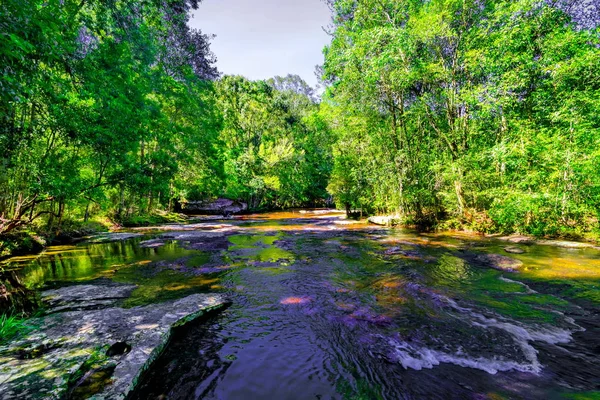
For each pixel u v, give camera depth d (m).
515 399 2.80
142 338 3.71
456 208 15.70
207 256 9.81
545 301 5.36
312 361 3.54
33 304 5.15
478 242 11.51
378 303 5.44
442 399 2.83
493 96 12.70
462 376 3.21
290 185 44.00
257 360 3.56
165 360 3.54
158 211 27.50
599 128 9.80
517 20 11.95
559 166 10.45
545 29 11.96
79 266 8.41
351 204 27.50
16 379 2.70
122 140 10.96
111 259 9.39
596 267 7.27
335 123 24.39
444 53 15.16
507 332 4.22
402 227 17.61
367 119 19.09
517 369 3.32
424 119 17.45
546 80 11.73
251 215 32.50
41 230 12.55
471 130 14.55
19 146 7.98
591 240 10.17
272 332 4.32
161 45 20.86
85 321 4.27
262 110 46.78
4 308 4.86
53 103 8.16
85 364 3.04
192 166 27.77
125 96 12.32
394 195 18.88
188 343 3.98
